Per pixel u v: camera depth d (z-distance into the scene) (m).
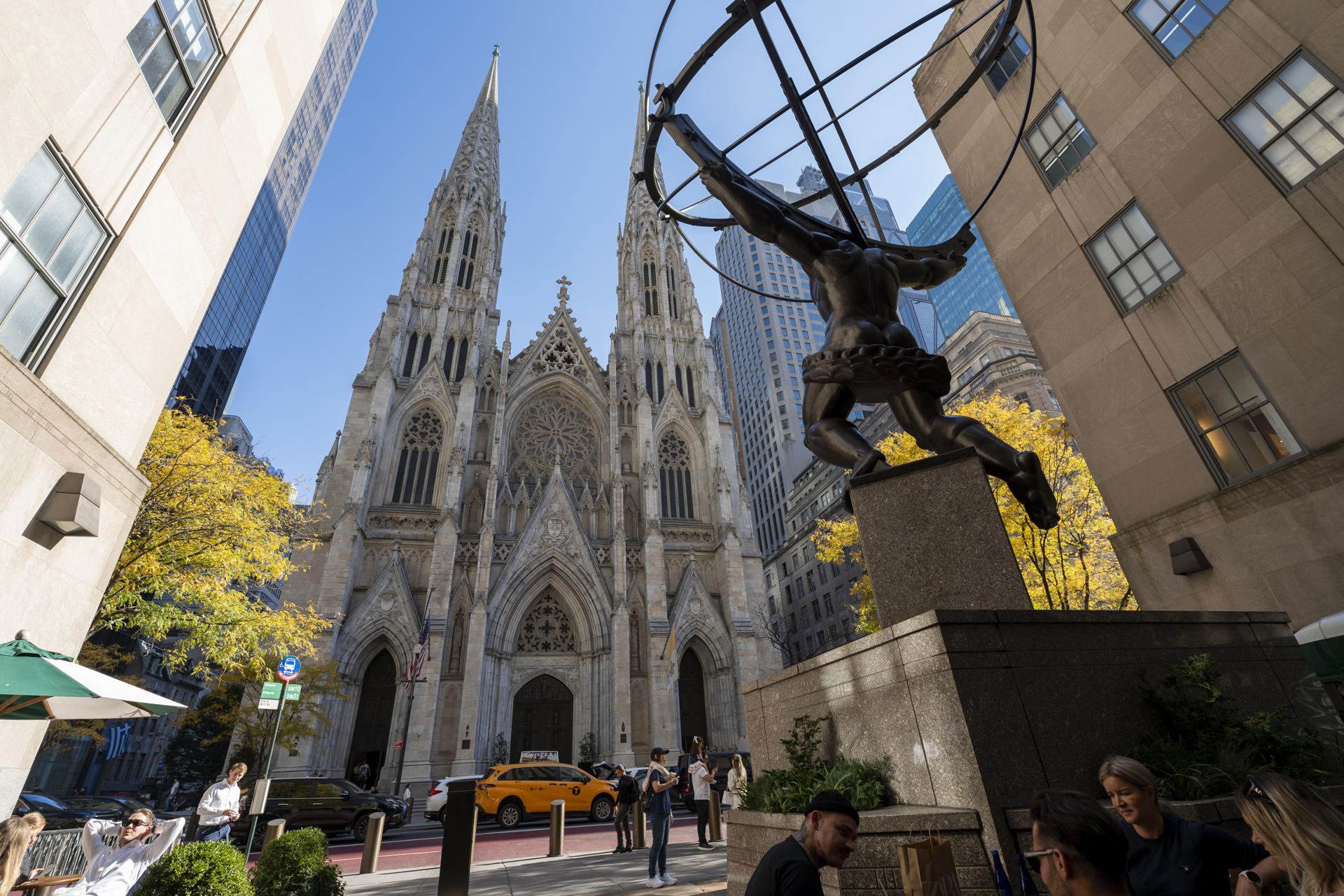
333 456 45.03
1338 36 11.21
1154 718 4.86
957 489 6.04
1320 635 9.77
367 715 38.09
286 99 15.57
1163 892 3.19
